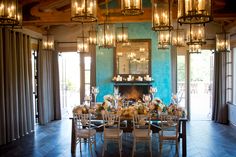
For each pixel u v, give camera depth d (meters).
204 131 7.43
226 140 6.47
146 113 5.18
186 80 9.09
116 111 5.42
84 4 2.61
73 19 2.75
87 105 5.70
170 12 3.23
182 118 5.34
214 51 8.78
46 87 8.84
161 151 5.39
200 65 13.18
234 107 7.85
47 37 6.82
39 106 8.57
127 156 5.28
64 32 9.41
